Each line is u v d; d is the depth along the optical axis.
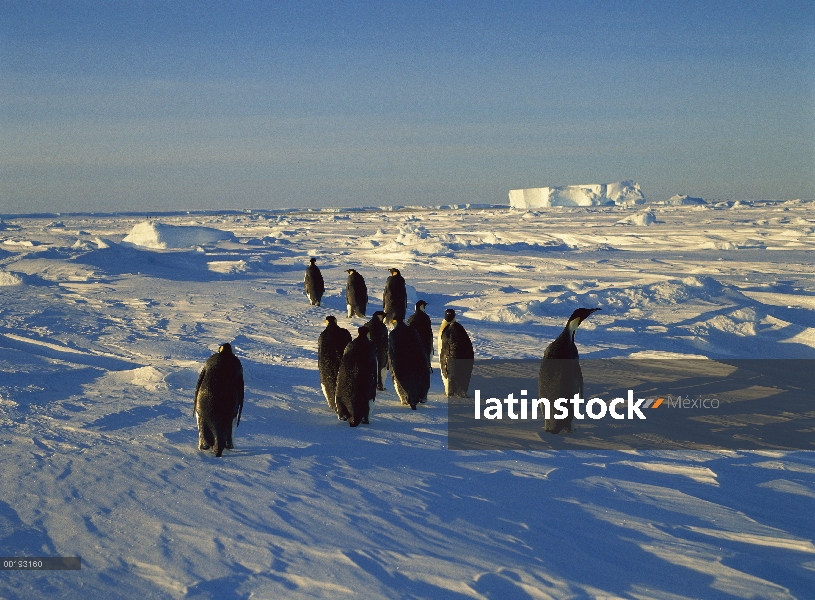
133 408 8.82
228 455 6.91
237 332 16.75
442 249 45.78
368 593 3.96
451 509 5.43
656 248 49.50
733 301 21.58
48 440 7.31
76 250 44.69
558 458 7.31
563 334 8.41
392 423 8.66
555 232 69.81
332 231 87.81
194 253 45.84
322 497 5.62
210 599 3.89
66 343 14.80
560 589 4.08
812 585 4.37
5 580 4.07
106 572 4.22
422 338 11.20
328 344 8.98
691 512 5.64
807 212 107.50
